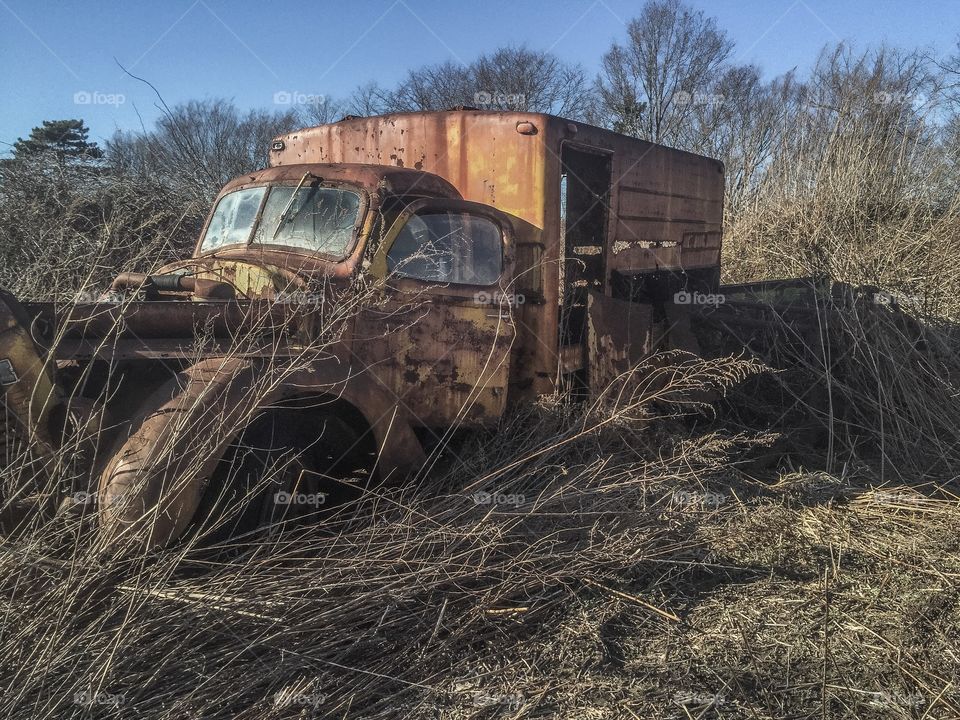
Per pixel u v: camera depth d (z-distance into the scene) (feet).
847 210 34.60
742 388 20.65
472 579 10.91
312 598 9.63
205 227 16.16
